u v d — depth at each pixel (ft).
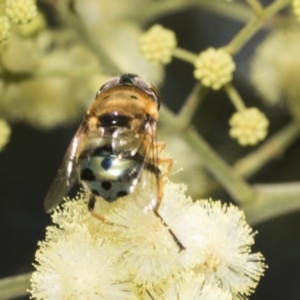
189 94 0.52
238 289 0.39
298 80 0.48
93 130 0.38
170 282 0.38
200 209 0.39
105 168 0.38
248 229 0.39
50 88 0.49
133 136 0.38
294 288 0.49
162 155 0.39
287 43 0.48
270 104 0.49
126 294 0.38
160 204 0.38
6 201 0.51
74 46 0.49
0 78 0.45
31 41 0.47
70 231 0.39
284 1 0.43
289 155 0.51
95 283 0.38
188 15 0.53
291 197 0.44
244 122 0.44
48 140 0.52
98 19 0.50
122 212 0.38
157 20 0.53
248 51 0.51
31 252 0.50
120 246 0.38
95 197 0.38
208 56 0.43
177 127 0.45
